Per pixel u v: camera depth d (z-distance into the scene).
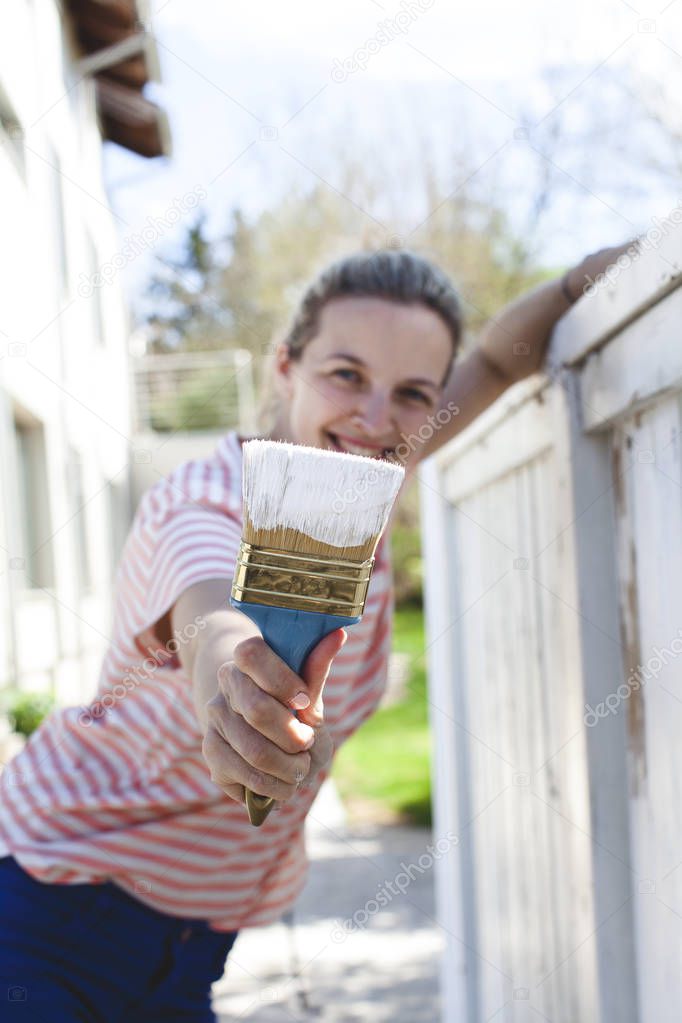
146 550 1.51
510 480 2.41
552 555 1.99
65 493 7.64
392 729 10.95
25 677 6.09
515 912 2.52
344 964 4.73
